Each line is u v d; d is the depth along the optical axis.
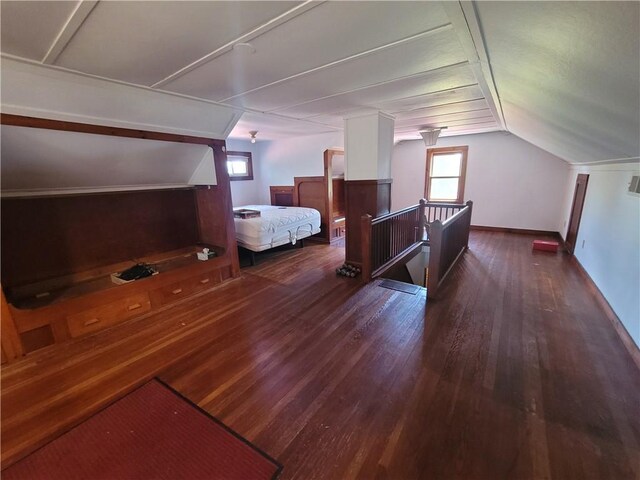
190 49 1.62
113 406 1.74
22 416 1.68
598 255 3.27
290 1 1.17
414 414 1.64
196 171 3.52
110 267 3.18
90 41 1.48
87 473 1.36
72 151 2.36
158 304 3.00
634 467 1.32
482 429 1.53
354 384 1.88
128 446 1.49
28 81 1.82
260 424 1.60
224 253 3.70
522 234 5.90
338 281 3.65
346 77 2.15
